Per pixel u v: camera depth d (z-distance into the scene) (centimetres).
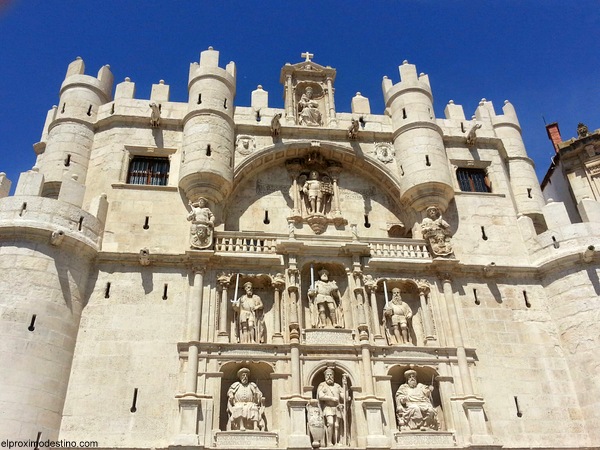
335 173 2953
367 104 3206
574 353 2397
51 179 2695
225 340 2277
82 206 2653
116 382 2144
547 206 2752
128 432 2056
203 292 2372
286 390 2206
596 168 3469
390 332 2444
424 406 2212
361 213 2891
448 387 2291
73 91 2966
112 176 2698
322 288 2462
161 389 2153
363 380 2247
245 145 2880
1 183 2508
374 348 2323
